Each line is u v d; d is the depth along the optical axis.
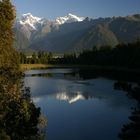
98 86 114.62
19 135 32.72
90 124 55.69
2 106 32.50
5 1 41.81
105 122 57.00
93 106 73.38
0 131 29.28
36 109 39.47
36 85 120.06
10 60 41.97
